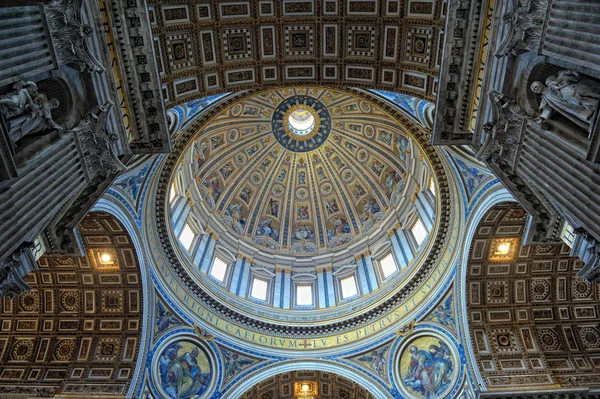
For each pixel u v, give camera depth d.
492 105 13.30
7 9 9.82
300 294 31.91
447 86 14.66
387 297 25.86
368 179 36.56
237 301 27.88
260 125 37.31
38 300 21.78
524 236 14.00
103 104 12.92
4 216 9.38
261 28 16.88
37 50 10.52
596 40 9.79
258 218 36.94
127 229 20.09
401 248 29.59
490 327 21.67
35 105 10.67
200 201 32.53
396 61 16.84
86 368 21.03
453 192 22.27
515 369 20.50
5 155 9.19
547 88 11.86
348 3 16.22
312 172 38.56
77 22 11.63
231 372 24.14
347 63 17.56
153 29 15.20
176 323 23.34
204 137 33.53
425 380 22.55
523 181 13.52
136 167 19.45
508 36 12.14
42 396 20.12
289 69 17.89
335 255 34.44
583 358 20.83
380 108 21.97
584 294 21.66
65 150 11.49
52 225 12.13
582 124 10.86
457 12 13.68
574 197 10.80
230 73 17.50
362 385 23.86
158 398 21.45
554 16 11.04
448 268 22.81
